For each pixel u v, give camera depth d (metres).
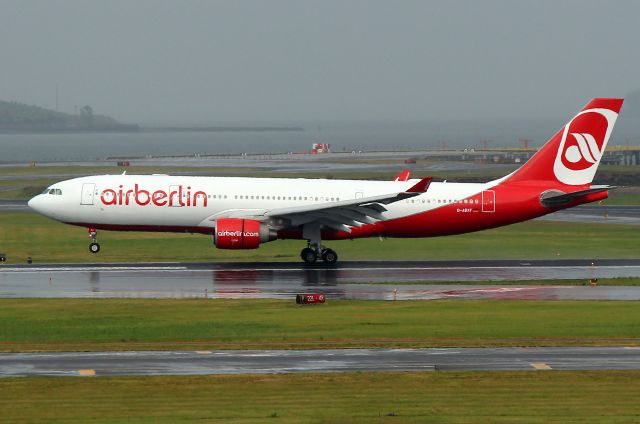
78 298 192.25
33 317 170.88
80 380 124.25
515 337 153.88
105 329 159.88
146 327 161.88
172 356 138.50
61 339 151.38
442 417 108.75
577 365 133.50
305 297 185.50
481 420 107.69
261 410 111.25
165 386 121.50
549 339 152.12
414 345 146.88
